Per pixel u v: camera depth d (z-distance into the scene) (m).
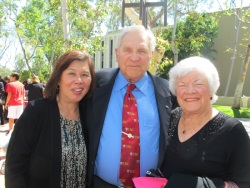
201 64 2.34
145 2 5.27
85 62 2.62
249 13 19.45
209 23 27.78
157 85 2.91
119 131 2.71
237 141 2.18
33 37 22.33
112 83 2.88
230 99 22.73
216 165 2.19
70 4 7.62
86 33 9.68
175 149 2.37
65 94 2.58
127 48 2.82
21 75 40.12
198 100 2.29
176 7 16.50
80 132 2.66
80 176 2.61
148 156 2.72
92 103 2.77
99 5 9.55
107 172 2.71
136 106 2.79
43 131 2.48
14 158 2.44
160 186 2.28
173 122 2.59
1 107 11.70
